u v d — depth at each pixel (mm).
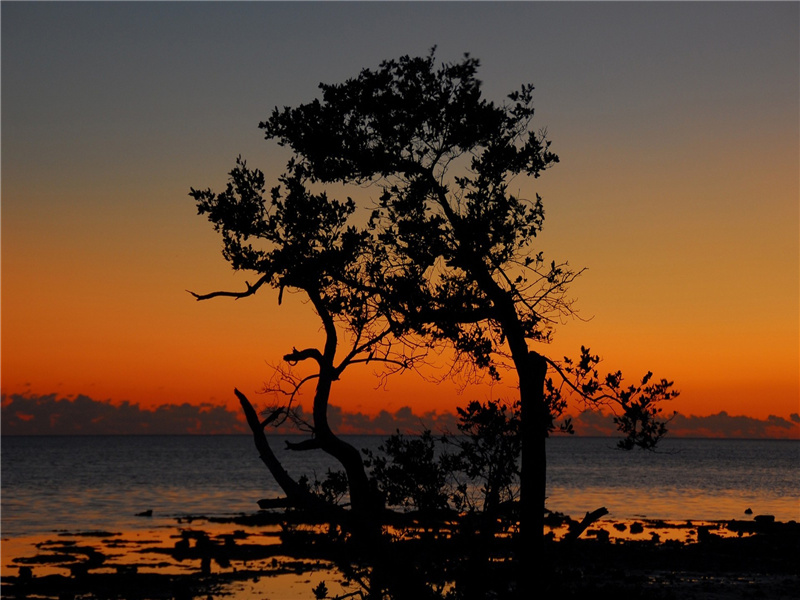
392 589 14898
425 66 15258
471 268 15055
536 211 15391
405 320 15289
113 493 101938
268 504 15148
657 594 28875
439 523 15008
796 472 167500
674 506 79312
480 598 14703
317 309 15305
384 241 15258
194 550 47594
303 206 14828
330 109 15281
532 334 15523
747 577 34094
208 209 15203
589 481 124938
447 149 15477
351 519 14859
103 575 38531
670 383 14781
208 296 15062
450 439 15211
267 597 32719
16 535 56875
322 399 15297
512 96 15406
